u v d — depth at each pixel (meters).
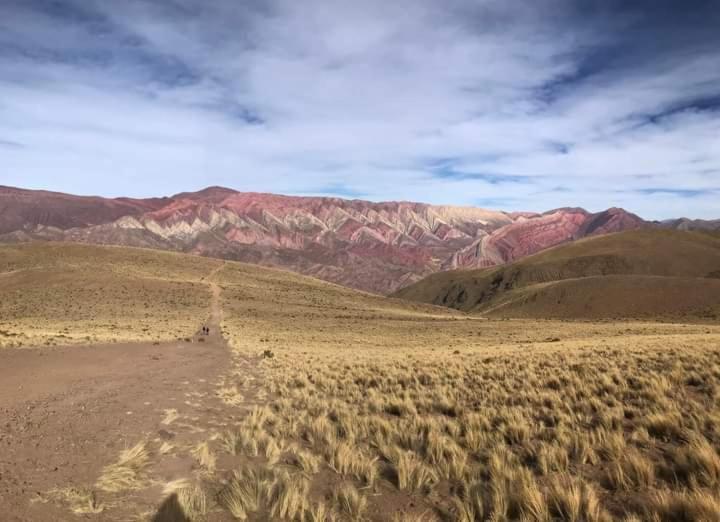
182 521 5.89
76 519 5.79
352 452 8.24
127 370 19.97
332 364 22.88
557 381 13.42
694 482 5.83
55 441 9.00
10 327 45.84
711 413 8.35
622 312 146.75
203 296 91.12
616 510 5.74
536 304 169.75
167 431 10.18
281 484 6.95
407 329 67.06
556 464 7.15
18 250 131.12
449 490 6.84
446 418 10.85
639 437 7.97
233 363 24.92
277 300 100.00
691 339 26.81
